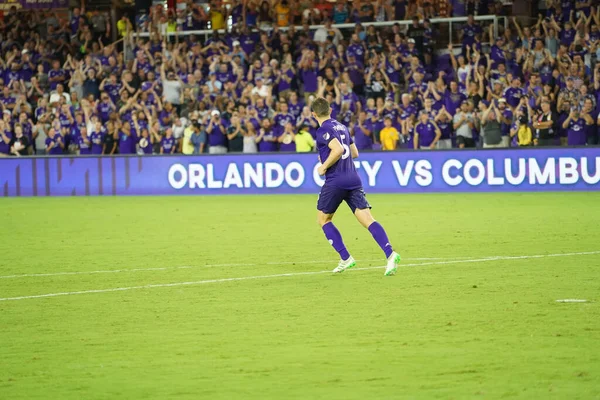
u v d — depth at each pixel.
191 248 33.69
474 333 18.53
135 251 33.25
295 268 28.12
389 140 60.88
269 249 32.84
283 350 17.53
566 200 50.06
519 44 66.69
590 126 58.34
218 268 28.53
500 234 35.66
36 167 64.81
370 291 23.70
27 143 68.94
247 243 34.81
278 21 75.12
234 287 24.91
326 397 14.48
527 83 62.72
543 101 58.62
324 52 68.62
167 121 65.69
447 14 72.56
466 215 43.50
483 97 64.19
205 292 24.27
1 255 33.12
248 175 61.25
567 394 14.34
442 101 62.28
